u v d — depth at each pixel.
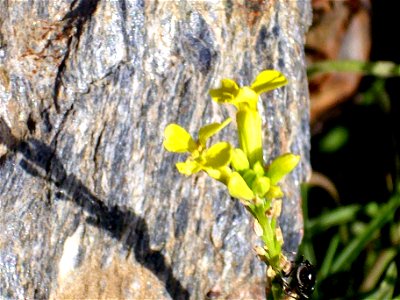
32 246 0.21
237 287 0.22
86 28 0.21
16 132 0.21
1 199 0.21
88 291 0.21
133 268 0.21
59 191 0.21
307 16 0.24
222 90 0.18
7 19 0.21
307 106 0.24
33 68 0.21
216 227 0.22
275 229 0.17
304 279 0.18
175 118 0.22
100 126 0.21
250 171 0.17
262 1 0.23
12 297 0.21
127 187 0.21
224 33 0.22
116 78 0.21
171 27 0.22
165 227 0.22
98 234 0.21
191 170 0.17
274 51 0.23
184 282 0.22
